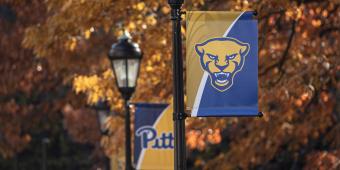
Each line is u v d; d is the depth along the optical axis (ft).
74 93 185.57
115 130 129.90
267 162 145.79
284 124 127.34
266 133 130.52
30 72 183.83
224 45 73.61
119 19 116.57
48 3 118.52
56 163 266.77
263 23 116.98
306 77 114.62
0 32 193.67
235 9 107.86
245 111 73.26
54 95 209.56
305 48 119.14
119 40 107.96
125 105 107.14
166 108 106.22
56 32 118.62
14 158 266.57
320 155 127.24
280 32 122.93
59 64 145.89
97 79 122.42
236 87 73.41
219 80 73.31
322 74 114.62
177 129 72.13
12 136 205.57
